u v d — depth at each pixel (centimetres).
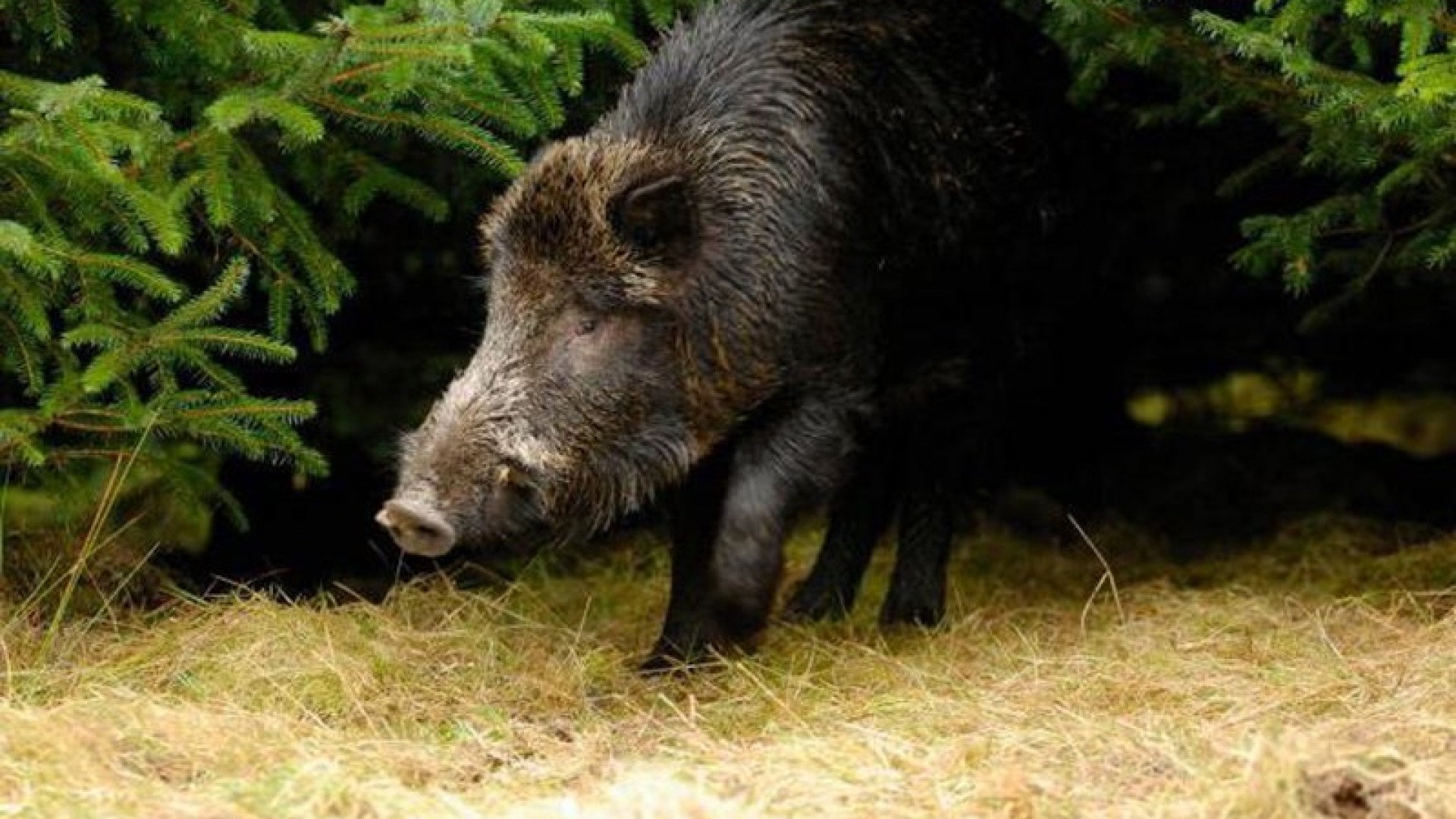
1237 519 1605
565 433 1002
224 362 1428
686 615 1116
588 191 1014
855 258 1089
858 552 1287
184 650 1020
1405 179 1070
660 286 1016
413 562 1456
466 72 1039
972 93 1196
